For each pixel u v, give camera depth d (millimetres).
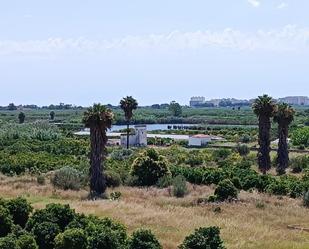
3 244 26594
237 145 118312
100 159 62562
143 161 69312
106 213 45094
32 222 31547
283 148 85188
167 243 34375
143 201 54781
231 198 55938
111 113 63531
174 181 62438
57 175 64750
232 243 36125
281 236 39594
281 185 62094
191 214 47000
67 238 27984
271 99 81625
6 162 81562
